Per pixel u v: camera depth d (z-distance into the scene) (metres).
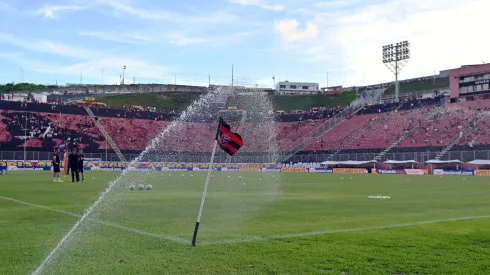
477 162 63.41
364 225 12.93
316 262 8.33
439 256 8.81
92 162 76.19
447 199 22.69
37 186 30.62
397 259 8.55
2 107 85.31
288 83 165.75
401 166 73.00
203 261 8.41
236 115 38.31
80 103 108.25
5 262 8.31
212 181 39.91
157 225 12.84
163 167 78.25
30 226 12.58
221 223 13.38
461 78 83.50
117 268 7.89
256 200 21.33
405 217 14.93
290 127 101.44
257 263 8.25
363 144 84.44
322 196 24.36
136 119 98.69
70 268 7.91
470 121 76.44
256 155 72.06
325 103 141.12
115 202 19.72
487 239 10.58
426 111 85.62
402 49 100.06
